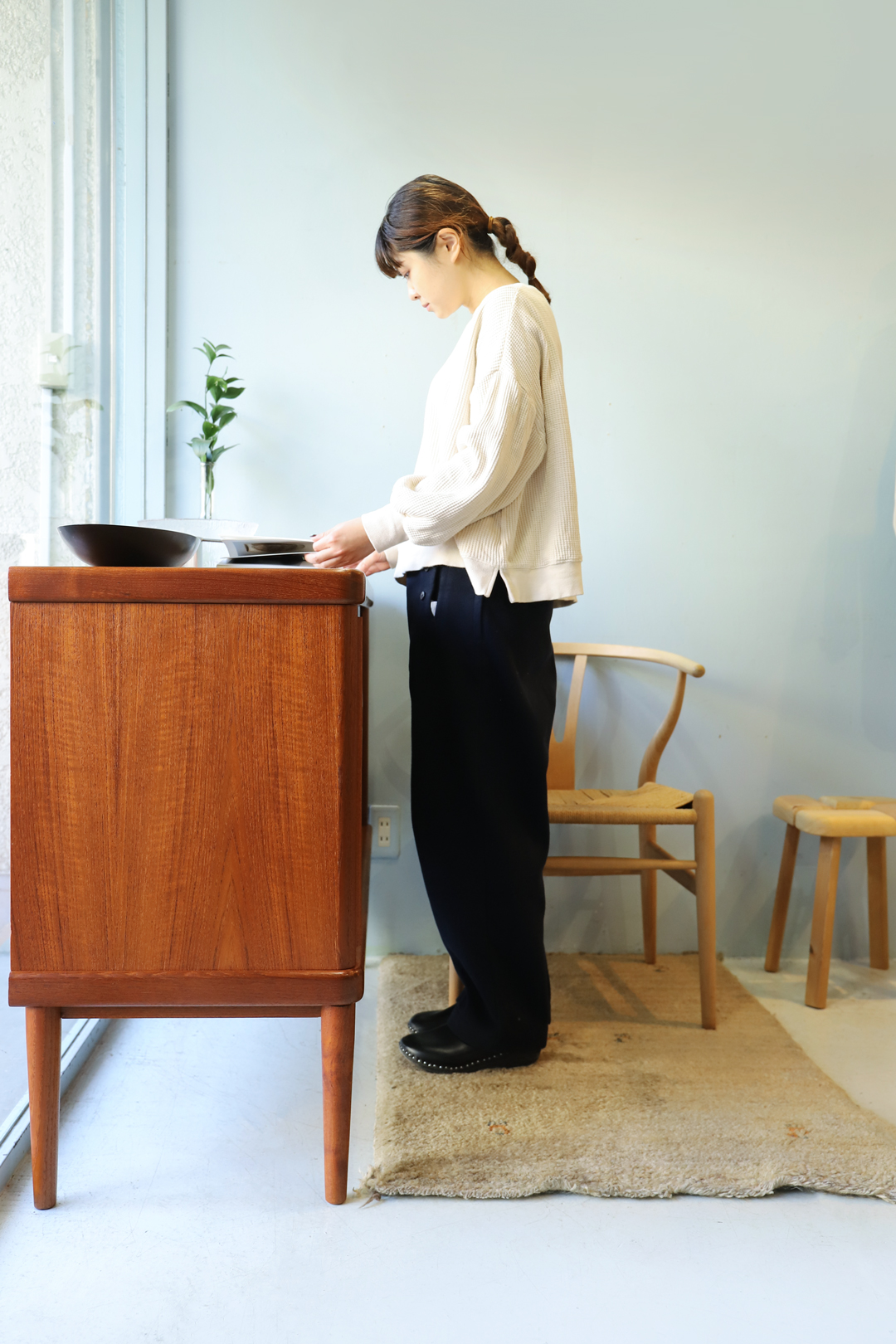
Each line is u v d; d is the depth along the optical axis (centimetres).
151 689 91
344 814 94
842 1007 164
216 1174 105
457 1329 82
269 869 93
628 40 182
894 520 184
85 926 92
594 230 184
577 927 189
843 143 188
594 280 184
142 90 167
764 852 192
